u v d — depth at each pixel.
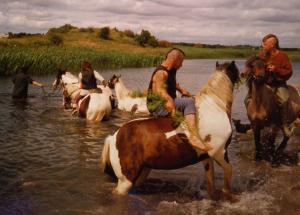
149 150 5.39
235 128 10.84
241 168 7.48
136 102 12.85
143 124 5.51
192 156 5.44
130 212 5.39
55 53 34.22
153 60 43.84
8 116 11.71
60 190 6.07
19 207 5.48
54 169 6.99
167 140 5.36
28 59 26.11
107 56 38.50
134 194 6.00
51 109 13.06
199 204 5.70
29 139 9.02
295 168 7.56
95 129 10.19
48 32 75.31
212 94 5.60
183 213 5.41
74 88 13.01
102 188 6.14
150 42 78.69
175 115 5.28
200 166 7.41
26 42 58.16
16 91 15.16
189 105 5.38
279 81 7.69
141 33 78.94
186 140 5.31
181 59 5.47
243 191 6.28
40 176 6.64
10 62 24.14
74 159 7.57
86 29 81.81
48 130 9.97
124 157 5.48
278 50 7.63
